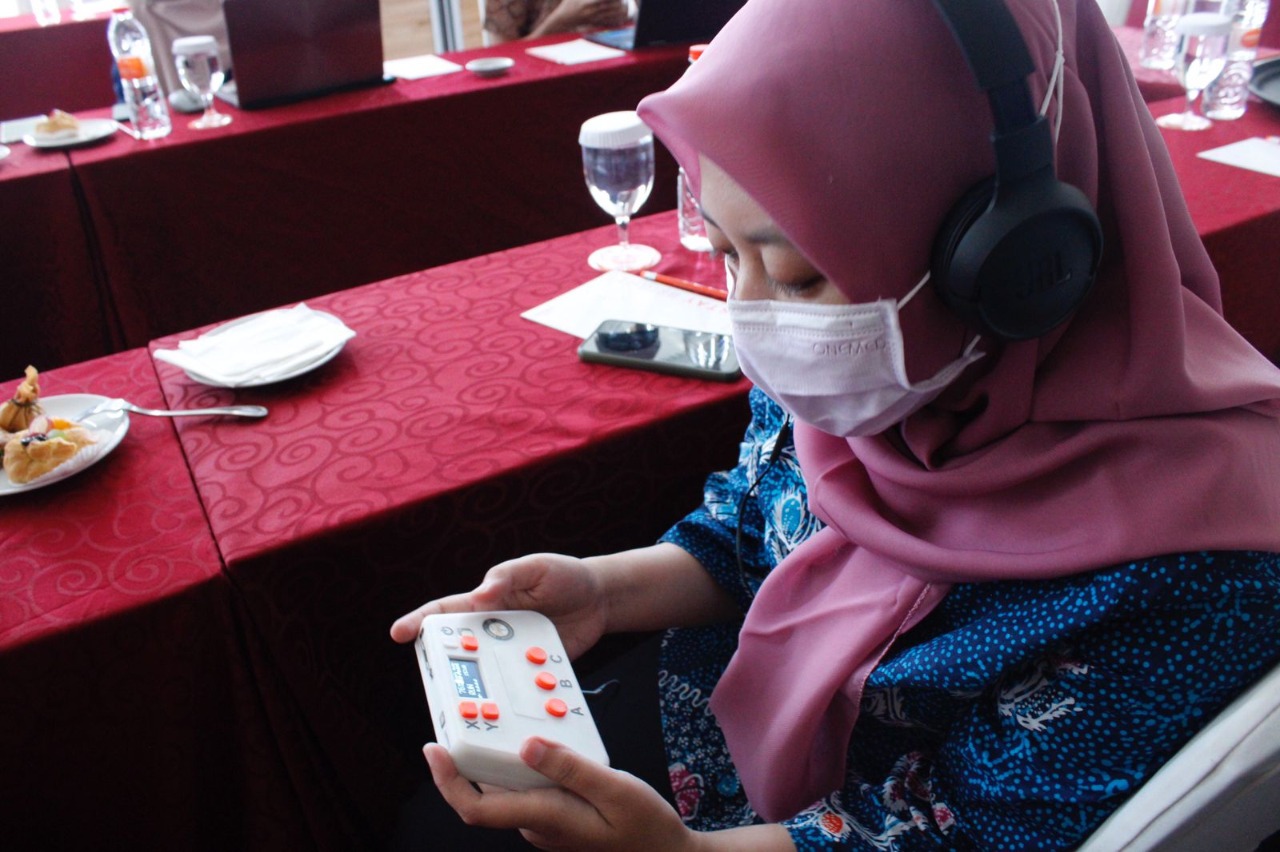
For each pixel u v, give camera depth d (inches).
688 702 33.7
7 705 26.1
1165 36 73.7
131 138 70.7
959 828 23.5
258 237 74.5
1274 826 19.6
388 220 79.6
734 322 24.4
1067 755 21.2
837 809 25.7
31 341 70.1
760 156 20.5
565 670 24.6
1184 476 20.3
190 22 89.4
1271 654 19.8
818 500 26.9
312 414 36.4
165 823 30.6
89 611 26.5
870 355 22.0
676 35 89.3
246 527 29.8
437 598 33.4
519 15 106.3
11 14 125.5
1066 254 19.3
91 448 33.4
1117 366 21.1
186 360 38.9
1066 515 21.5
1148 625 20.1
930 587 24.6
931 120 19.8
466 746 21.3
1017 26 18.1
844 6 20.0
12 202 64.4
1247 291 51.8
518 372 39.0
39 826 28.5
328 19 75.2
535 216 86.7
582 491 34.6
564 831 21.6
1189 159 56.8
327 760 32.4
